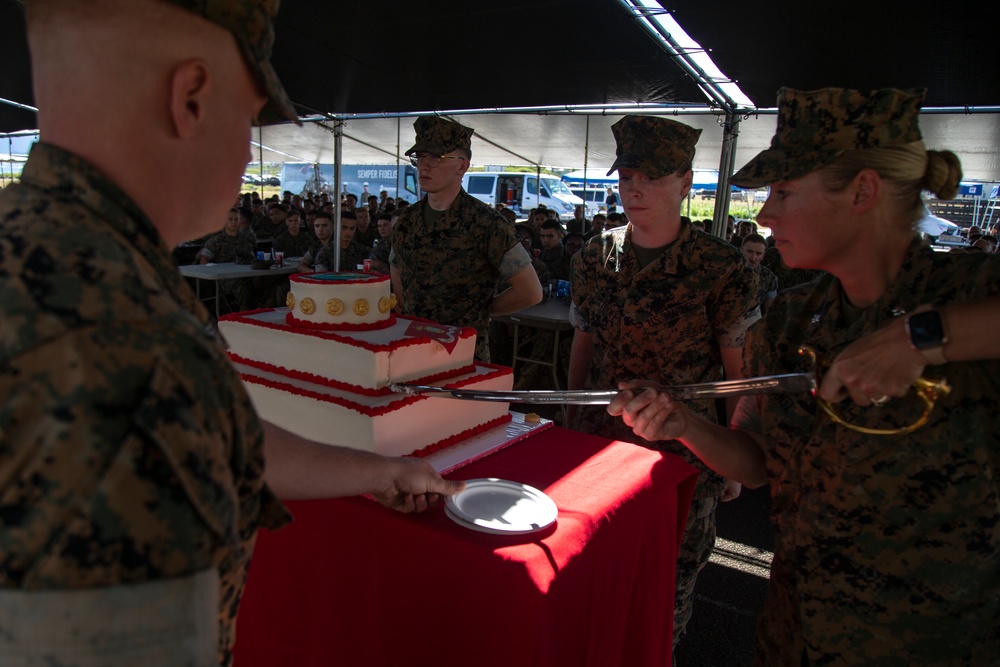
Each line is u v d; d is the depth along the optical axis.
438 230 2.74
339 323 1.71
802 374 0.96
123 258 0.51
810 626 1.01
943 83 4.66
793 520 1.06
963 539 0.89
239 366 1.79
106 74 0.54
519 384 5.62
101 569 0.44
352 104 6.94
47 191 0.53
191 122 0.57
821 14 3.63
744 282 1.88
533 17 4.22
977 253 0.92
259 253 7.59
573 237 7.11
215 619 0.51
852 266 0.99
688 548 1.96
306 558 1.34
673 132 1.83
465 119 9.17
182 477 0.47
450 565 1.14
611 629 1.36
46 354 0.44
